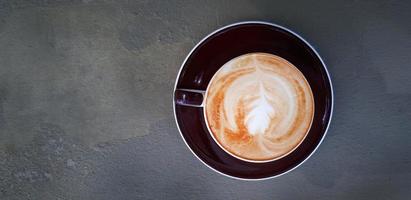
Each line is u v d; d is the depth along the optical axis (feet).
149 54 1.53
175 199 1.58
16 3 1.52
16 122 1.56
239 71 1.35
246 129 1.38
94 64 1.54
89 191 1.59
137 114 1.55
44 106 1.55
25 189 1.58
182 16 1.52
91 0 1.52
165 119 1.55
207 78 1.39
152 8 1.52
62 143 1.57
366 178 1.58
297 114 1.38
